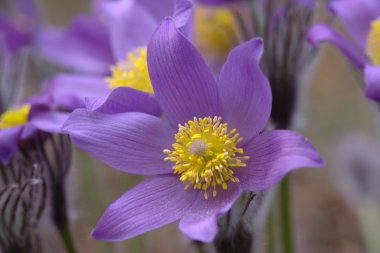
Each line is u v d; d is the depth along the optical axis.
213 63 0.44
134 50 0.39
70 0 0.85
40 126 0.34
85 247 0.51
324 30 0.36
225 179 0.33
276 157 0.31
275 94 0.36
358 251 0.51
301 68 0.37
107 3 0.40
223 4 0.41
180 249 0.50
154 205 0.32
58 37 0.47
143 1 0.40
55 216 0.36
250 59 0.32
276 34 0.36
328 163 0.58
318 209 0.55
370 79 0.34
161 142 0.33
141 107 0.33
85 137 0.32
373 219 0.44
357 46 0.38
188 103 0.33
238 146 0.33
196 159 0.33
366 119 0.62
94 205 0.45
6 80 0.41
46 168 0.35
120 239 0.32
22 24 0.49
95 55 0.47
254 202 0.32
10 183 0.35
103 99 0.32
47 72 0.48
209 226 0.30
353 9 0.38
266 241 0.39
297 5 0.37
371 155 0.46
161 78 0.33
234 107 0.33
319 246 0.52
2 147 0.34
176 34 0.33
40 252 0.35
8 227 0.34
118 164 0.33
